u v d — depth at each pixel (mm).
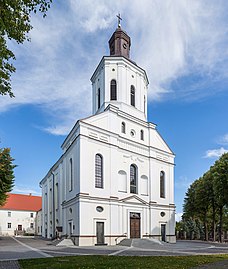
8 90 11234
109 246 31625
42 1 9008
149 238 36656
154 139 43531
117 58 41094
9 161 38688
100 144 35562
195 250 26672
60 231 38938
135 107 42250
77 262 15875
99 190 34375
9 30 9523
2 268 14117
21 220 85500
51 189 52125
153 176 41688
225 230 68938
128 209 37219
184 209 62094
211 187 50219
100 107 41719
